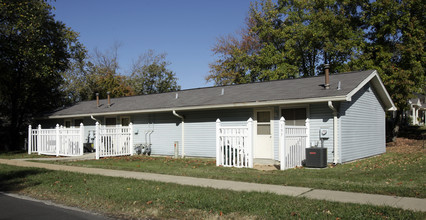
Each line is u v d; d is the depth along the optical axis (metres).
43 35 23.19
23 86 24.39
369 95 15.52
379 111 16.78
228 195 7.33
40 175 10.85
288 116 13.55
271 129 13.94
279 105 13.73
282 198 6.96
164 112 17.61
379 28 24.75
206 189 8.05
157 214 6.20
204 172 10.83
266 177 9.63
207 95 17.06
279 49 30.75
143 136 18.47
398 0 23.88
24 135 26.75
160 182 9.16
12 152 22.03
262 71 28.64
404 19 22.70
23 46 21.33
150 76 45.69
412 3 22.72
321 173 10.31
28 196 8.18
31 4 21.42
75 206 7.07
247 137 11.98
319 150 11.52
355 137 13.76
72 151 17.78
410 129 34.78
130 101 21.05
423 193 7.15
